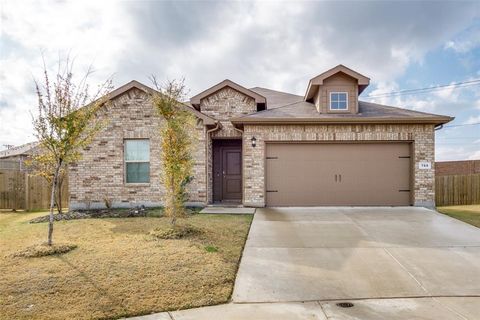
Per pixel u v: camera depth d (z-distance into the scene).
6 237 7.47
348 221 9.04
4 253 6.09
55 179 6.44
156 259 5.72
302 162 11.58
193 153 10.86
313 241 7.12
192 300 4.39
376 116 11.31
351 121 11.20
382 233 7.78
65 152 6.43
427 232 7.87
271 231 7.96
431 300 4.50
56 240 6.95
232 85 12.83
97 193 11.59
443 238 7.36
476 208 12.66
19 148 22.47
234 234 7.53
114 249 6.27
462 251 6.49
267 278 5.19
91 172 11.59
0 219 10.85
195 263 5.58
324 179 11.54
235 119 11.36
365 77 11.80
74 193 11.59
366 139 11.35
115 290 4.56
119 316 3.97
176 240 6.91
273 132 11.53
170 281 4.88
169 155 7.64
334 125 11.41
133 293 4.50
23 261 5.61
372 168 11.46
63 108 6.30
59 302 4.22
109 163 11.58
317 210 10.77
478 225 8.66
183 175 7.79
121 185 11.55
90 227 8.26
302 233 7.78
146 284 4.76
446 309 4.22
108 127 11.59
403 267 5.65
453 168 19.41
